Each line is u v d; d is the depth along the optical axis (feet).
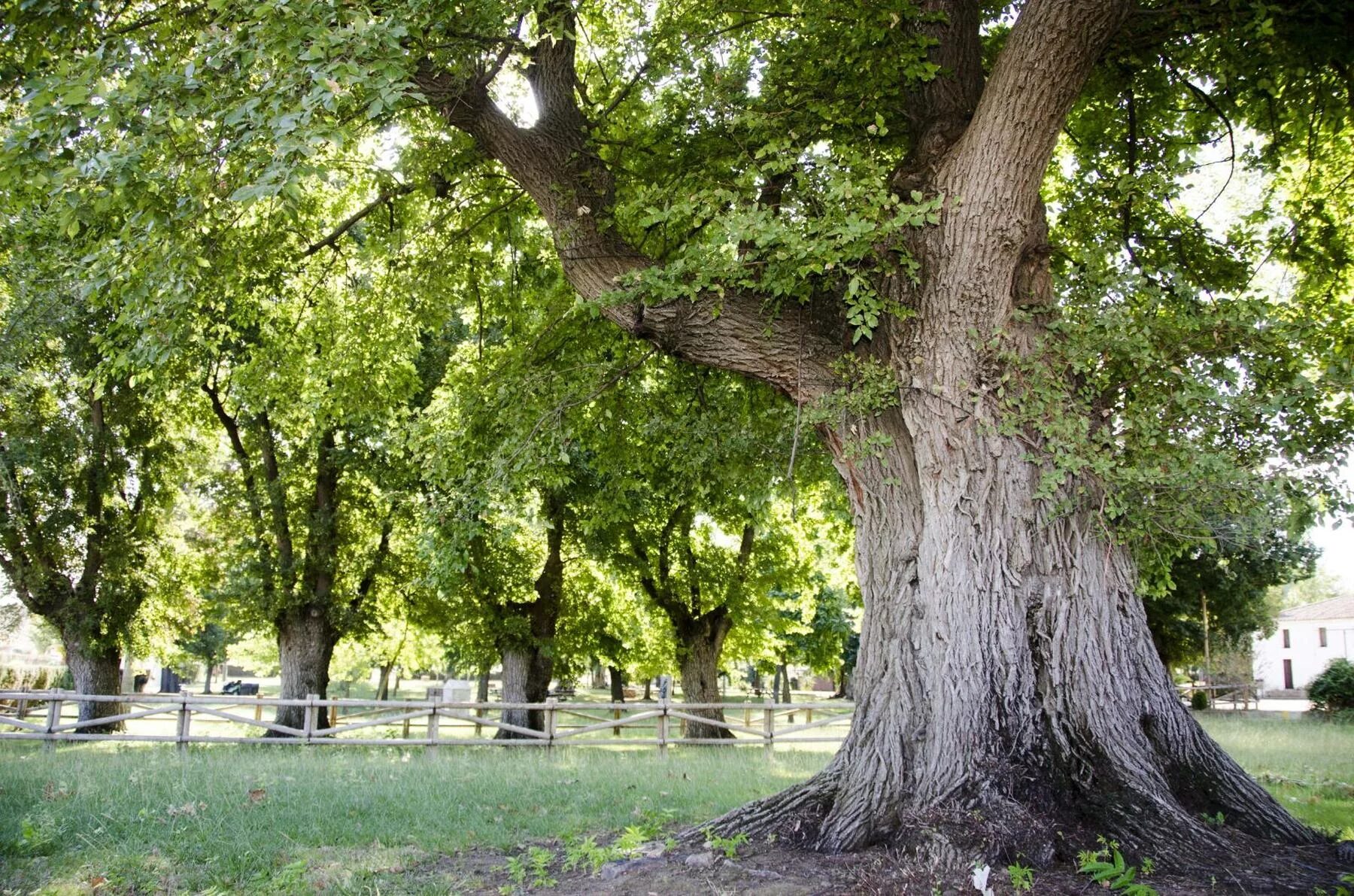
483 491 32.89
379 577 63.41
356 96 21.12
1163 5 23.98
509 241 37.68
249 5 17.49
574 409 33.19
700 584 62.44
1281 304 21.56
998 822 16.51
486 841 21.66
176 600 66.54
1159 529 19.76
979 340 19.95
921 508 20.86
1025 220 20.15
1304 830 17.81
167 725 80.28
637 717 45.98
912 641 19.85
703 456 33.99
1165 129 32.07
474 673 89.81
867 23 23.38
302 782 28.60
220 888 17.35
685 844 19.71
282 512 59.41
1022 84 19.29
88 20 20.36
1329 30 24.36
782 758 42.65
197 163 19.26
